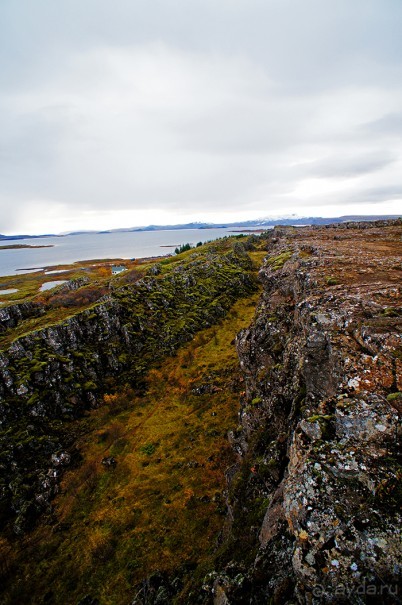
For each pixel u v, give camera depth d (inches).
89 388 1630.2
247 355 1106.1
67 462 1266.0
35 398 1457.9
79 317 1929.1
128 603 769.6
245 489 681.0
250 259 3750.0
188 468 1162.0
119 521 1008.2
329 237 1777.8
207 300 2628.0
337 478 312.8
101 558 901.2
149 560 864.3
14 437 1309.1
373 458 320.5
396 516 274.4
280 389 725.9
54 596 840.3
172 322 2281.0
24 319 2142.0
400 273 771.4
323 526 285.7
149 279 2630.4
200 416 1443.2
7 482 1169.4
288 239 1979.6
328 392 479.8
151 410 1551.4
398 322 468.8
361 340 465.7
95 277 4530.0
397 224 2336.4
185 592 627.8
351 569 258.8
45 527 1039.6
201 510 979.9
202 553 831.7
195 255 3688.5
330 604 253.8
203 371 1793.8
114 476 1195.9
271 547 417.1
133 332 2049.7
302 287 863.7
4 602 847.1
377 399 371.9
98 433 1424.7
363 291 641.0
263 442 744.3
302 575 277.1
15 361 1578.5
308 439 370.3
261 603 379.2
